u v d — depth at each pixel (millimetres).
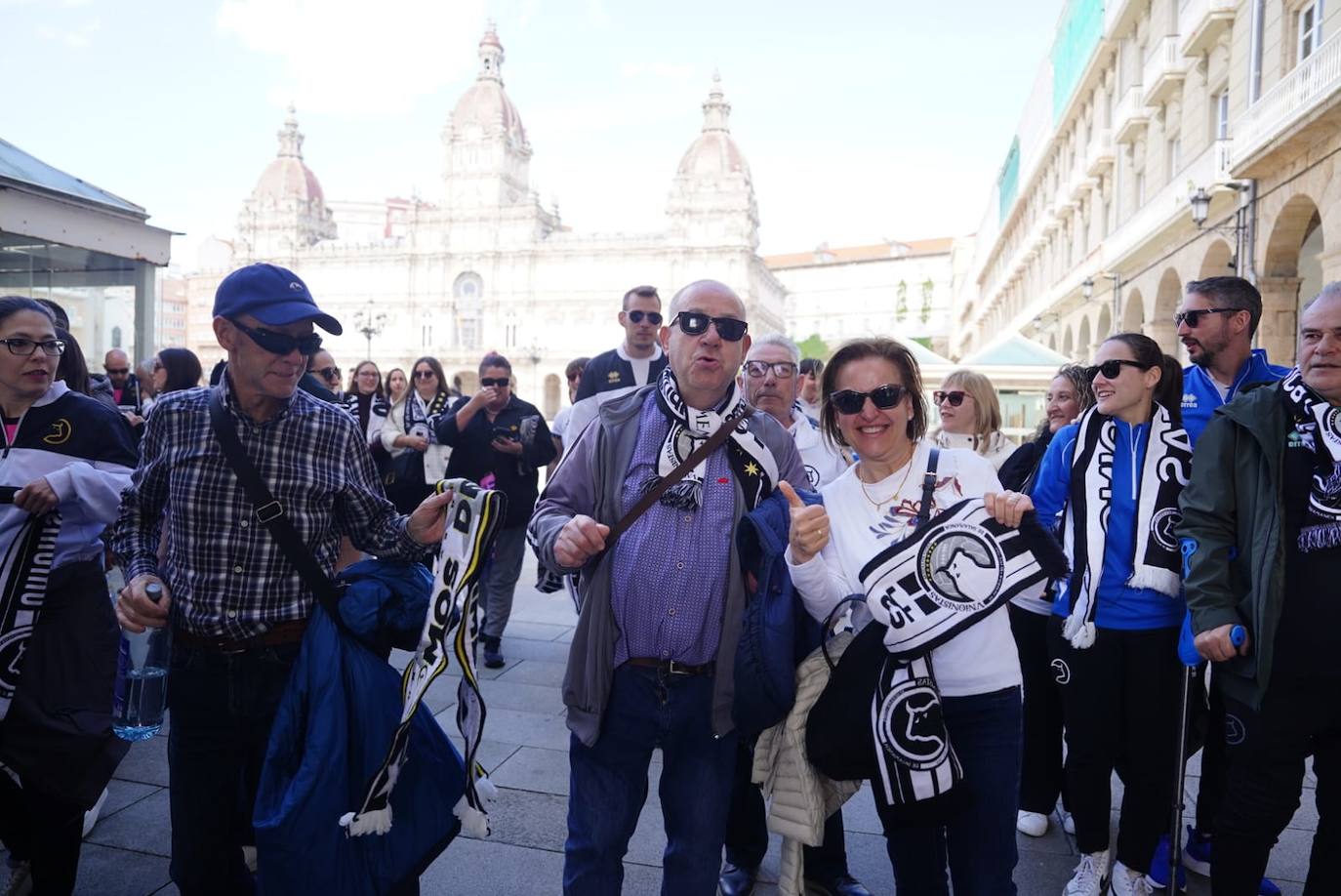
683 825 2305
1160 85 18328
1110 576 3000
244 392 2295
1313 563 2473
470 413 5902
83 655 2773
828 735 2193
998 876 2180
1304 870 3287
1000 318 50438
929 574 2168
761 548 2271
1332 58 10547
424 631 2230
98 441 2902
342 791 2160
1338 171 10992
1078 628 2967
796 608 2324
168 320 85938
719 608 2336
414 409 6949
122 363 8555
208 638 2295
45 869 2633
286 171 80438
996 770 2213
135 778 3877
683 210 68250
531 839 3422
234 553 2270
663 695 2316
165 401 2354
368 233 109500
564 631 6828
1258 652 2463
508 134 72250
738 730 2242
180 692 2316
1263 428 2561
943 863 2379
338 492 2396
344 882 2143
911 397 2357
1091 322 25969
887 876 3277
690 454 2389
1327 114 10633
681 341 2379
